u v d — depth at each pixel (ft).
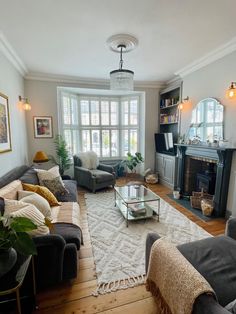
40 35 8.45
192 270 3.44
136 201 9.35
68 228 6.28
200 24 7.63
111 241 7.95
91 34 8.38
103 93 17.69
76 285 5.73
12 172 8.70
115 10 6.73
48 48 9.73
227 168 9.77
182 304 3.25
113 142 19.52
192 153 12.20
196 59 11.23
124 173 19.33
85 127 18.34
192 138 12.66
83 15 7.02
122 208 10.57
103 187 14.49
